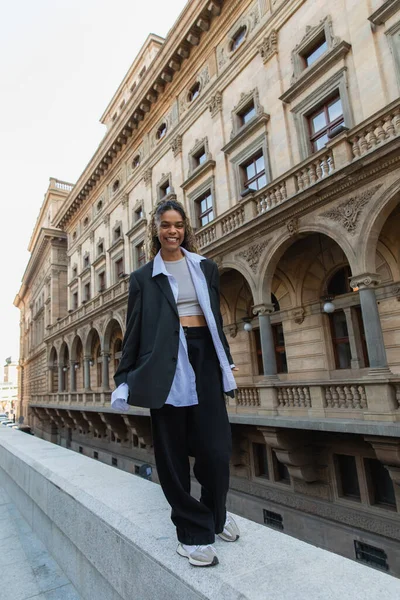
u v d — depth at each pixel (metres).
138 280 1.83
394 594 1.27
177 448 1.68
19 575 2.83
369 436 8.34
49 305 38.09
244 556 1.60
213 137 16.84
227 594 1.31
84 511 2.45
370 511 9.57
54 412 32.41
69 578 2.72
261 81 14.53
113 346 25.45
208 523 1.60
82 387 30.00
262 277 11.96
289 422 9.89
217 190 16.34
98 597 2.22
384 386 8.34
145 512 2.19
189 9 17.48
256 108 14.57
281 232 11.48
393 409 8.25
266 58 14.27
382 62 10.52
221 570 1.48
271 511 11.85
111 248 25.11
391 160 8.66
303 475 10.69
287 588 1.32
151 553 1.67
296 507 11.26
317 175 10.66
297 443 10.72
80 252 31.80
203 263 1.90
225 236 13.16
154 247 2.02
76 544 2.54
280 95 13.66
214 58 17.33
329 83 11.87
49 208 43.19
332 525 10.20
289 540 1.77
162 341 1.64
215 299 1.87
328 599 1.24
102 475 3.15
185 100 19.17
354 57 11.20
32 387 48.03
